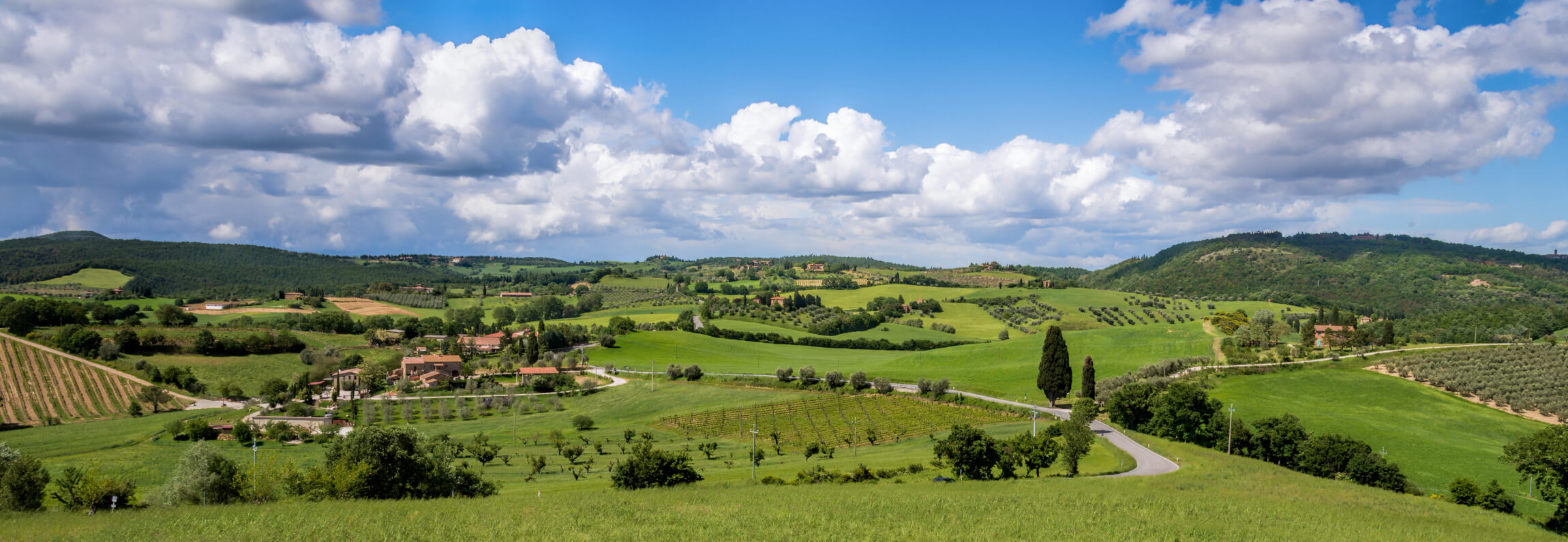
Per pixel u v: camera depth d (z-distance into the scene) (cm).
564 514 4756
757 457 9662
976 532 4388
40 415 13262
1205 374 13850
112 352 16275
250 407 14925
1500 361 13175
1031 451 7488
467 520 4575
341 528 4269
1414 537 4672
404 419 14488
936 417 12838
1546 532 5578
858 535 4334
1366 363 14038
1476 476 8844
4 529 4259
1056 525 4597
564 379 17425
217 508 4997
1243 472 7394
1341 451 8056
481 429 13700
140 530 4212
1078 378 15800
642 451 7319
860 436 11850
